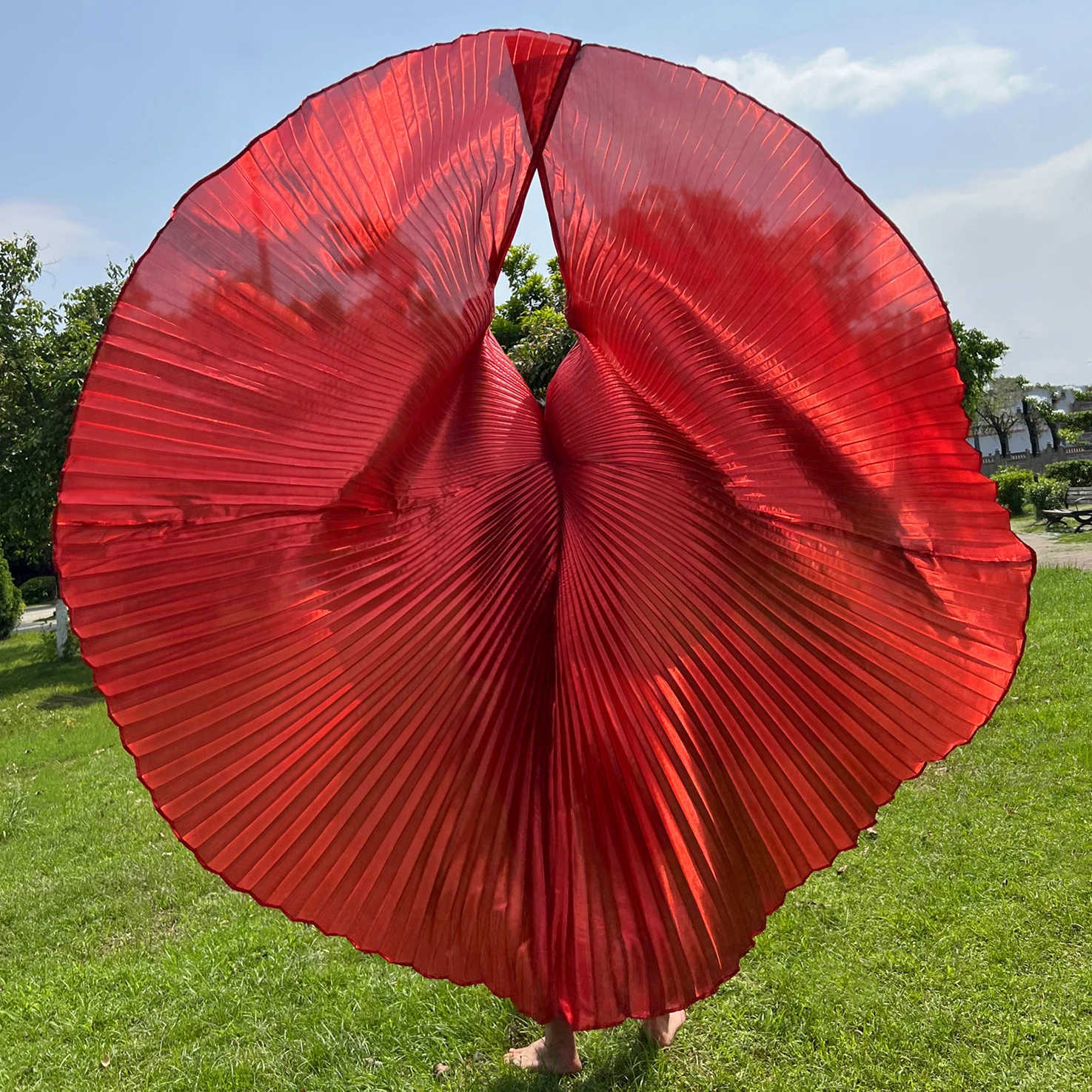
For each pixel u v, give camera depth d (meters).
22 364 17.84
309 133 2.00
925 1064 2.68
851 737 2.48
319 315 2.02
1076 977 2.96
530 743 2.47
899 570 2.34
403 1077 2.91
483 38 2.20
